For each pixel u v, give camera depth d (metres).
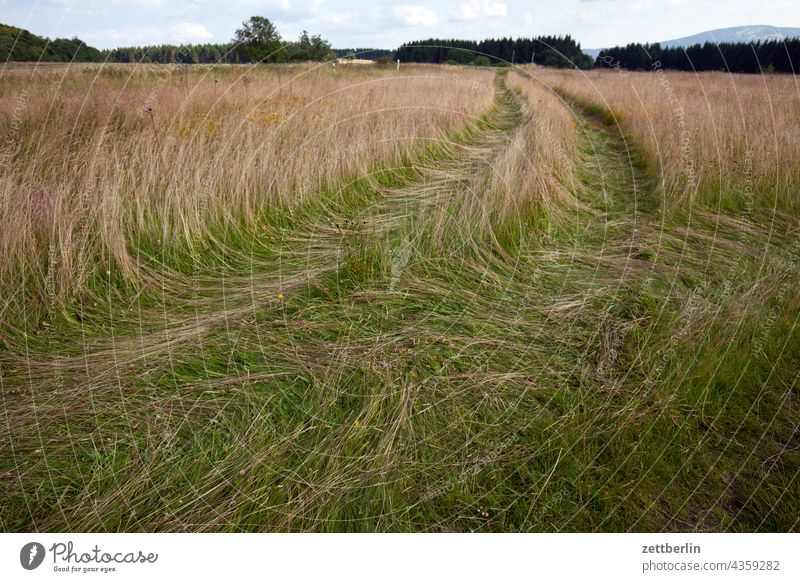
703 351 2.55
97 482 1.91
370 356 2.60
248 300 3.15
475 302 3.14
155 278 3.30
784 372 2.41
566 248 3.99
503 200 4.10
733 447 2.07
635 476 1.95
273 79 8.38
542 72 17.70
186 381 2.41
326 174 4.94
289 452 2.05
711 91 10.29
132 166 4.00
